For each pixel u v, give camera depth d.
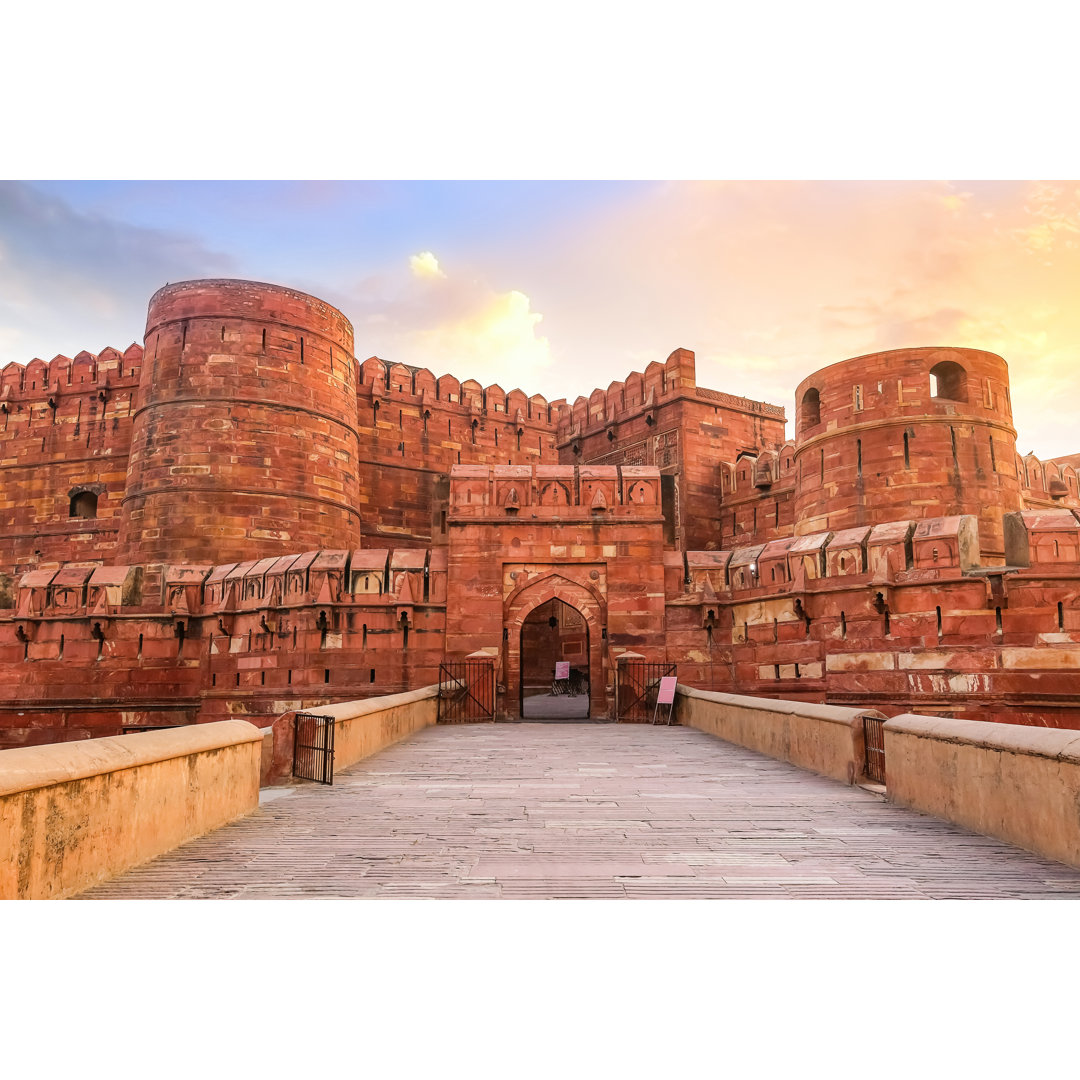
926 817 7.39
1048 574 15.05
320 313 27.84
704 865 5.77
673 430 33.09
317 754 9.63
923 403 21.64
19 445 32.59
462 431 35.47
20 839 4.58
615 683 19.05
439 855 6.07
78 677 21.03
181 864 5.82
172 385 25.97
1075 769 5.52
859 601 16.88
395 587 19.67
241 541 25.22
